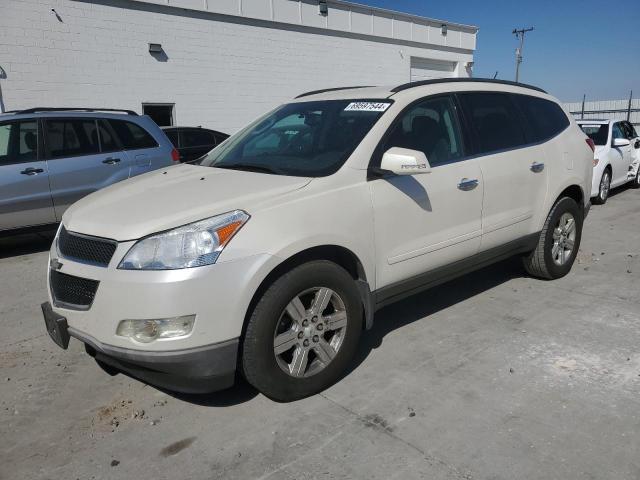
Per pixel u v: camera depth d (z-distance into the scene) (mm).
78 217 3238
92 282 2908
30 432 3045
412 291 3895
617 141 9641
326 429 2965
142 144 7664
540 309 4559
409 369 3602
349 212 3314
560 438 2822
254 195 3105
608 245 6684
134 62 12469
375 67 18094
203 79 13711
